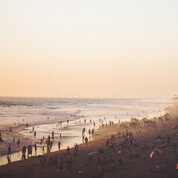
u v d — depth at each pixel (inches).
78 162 1081.4
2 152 1347.2
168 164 955.3
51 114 4224.9
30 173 924.0
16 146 1512.1
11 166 1032.2
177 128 2080.5
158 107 7357.3
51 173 922.1
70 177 866.8
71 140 1758.1
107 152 1275.8
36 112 4677.7
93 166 1005.8
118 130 2253.9
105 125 2704.2
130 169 925.2
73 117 3742.6
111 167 970.7
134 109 6309.1
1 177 877.8
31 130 2269.9
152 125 2362.2
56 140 1760.6
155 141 1492.4
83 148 1423.5
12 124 2694.4
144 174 850.1
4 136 1866.4
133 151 1248.8
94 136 1947.6
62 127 2536.9
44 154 1275.8
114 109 6289.4
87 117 3831.2
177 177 804.6
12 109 5551.2
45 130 2289.6
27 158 1205.1
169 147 1279.5
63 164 1058.1
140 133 1935.3
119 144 1496.1
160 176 820.0
